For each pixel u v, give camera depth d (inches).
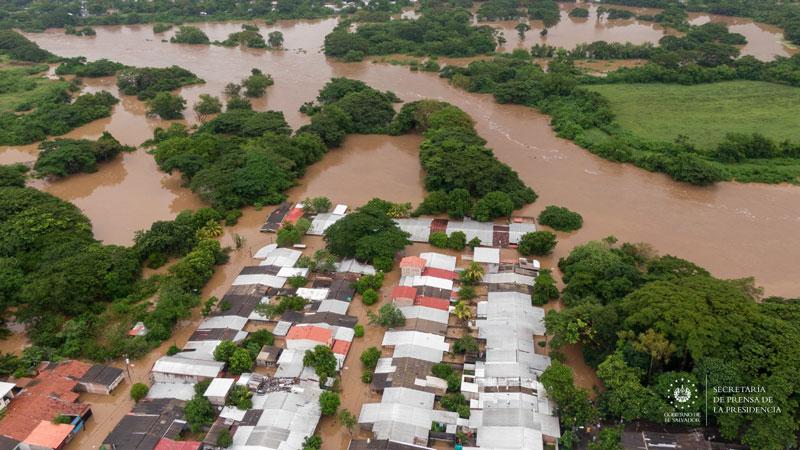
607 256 3518.7
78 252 3624.5
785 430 2298.2
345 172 5290.4
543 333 3161.9
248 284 3590.1
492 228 4195.4
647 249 3742.6
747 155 5334.6
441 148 5054.1
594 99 6505.9
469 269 3654.0
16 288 3430.1
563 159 5506.9
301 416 2628.0
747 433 2364.7
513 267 3713.1
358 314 3400.6
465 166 4682.6
